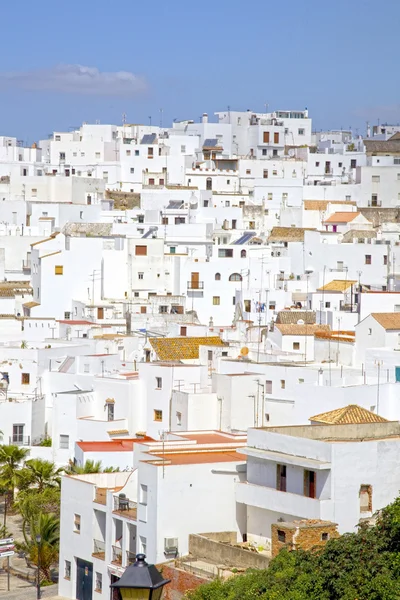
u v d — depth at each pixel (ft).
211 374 461.37
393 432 351.05
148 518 339.57
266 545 334.03
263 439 338.75
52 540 394.73
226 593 286.25
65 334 632.38
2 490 458.50
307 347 563.48
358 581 269.03
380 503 323.98
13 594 380.17
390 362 481.87
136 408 474.08
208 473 341.82
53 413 483.92
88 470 396.37
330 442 325.83
